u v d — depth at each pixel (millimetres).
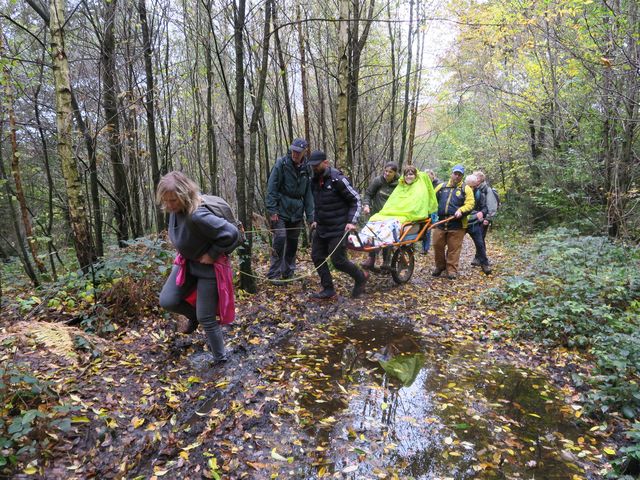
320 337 4395
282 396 3217
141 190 8414
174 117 9633
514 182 14156
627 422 2994
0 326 3836
